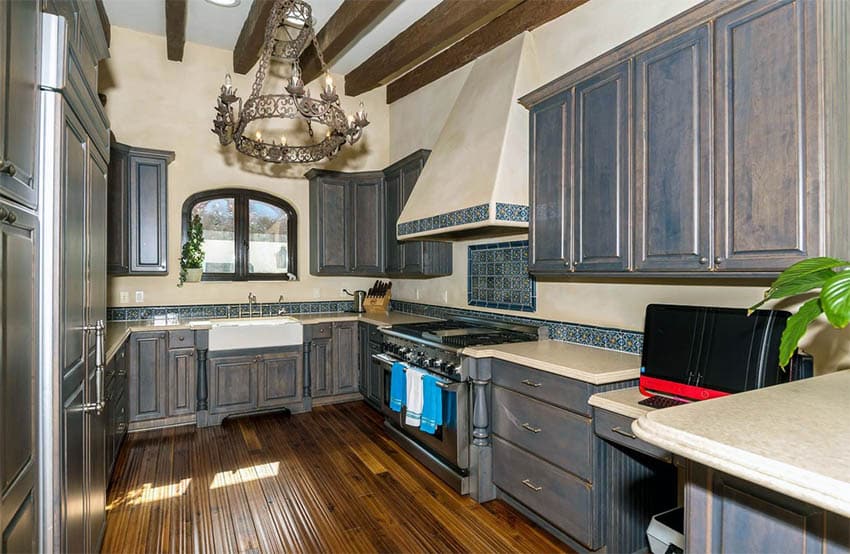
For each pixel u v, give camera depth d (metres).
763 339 1.84
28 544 1.23
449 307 4.41
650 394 2.15
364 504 2.78
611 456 2.23
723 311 1.99
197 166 4.66
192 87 4.62
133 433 3.92
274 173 5.02
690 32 2.03
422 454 3.35
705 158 1.96
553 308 3.24
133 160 4.08
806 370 1.82
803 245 1.64
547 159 2.81
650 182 2.20
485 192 2.91
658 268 2.16
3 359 1.06
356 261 4.98
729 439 0.96
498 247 3.76
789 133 1.68
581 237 2.57
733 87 1.86
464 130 3.52
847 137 1.67
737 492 1.04
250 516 2.63
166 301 4.56
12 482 1.11
